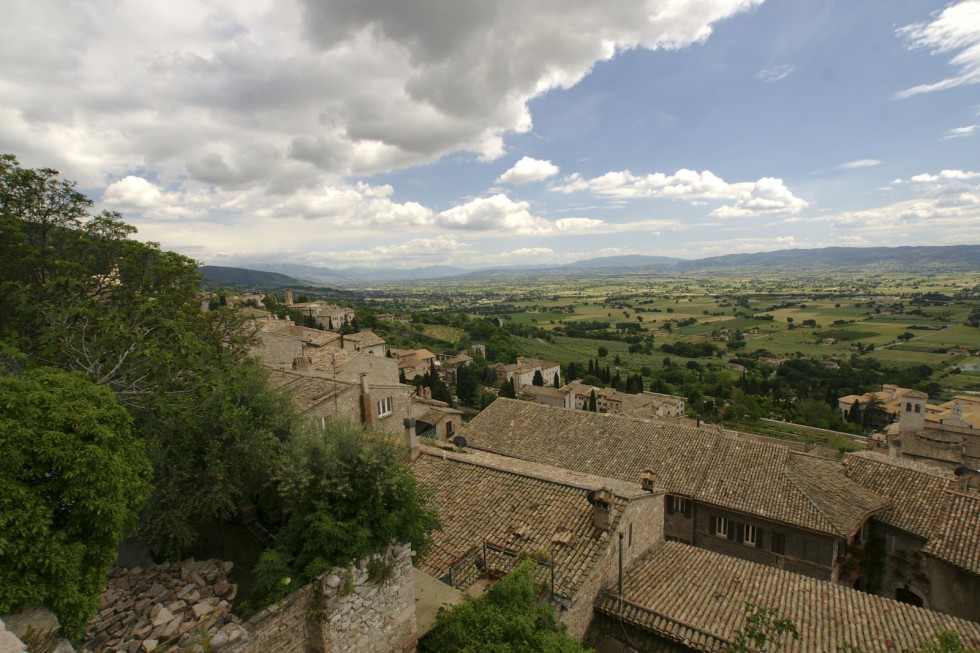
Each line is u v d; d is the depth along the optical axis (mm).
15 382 9070
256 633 9398
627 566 18719
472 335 178625
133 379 16172
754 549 25750
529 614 11180
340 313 132750
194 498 14570
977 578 20250
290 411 18391
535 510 18391
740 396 98250
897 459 30812
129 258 22266
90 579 8750
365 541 10727
